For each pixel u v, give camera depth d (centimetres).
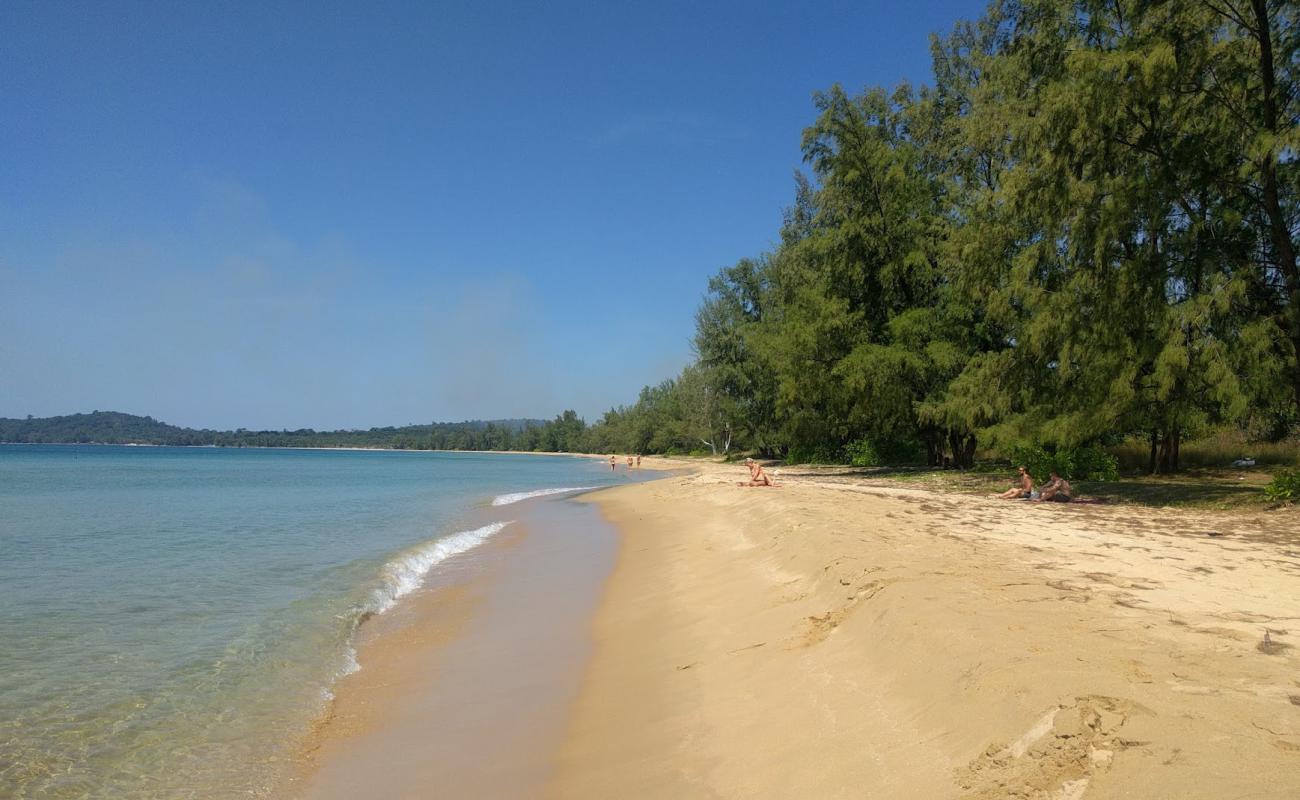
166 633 878
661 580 1159
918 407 2650
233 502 2797
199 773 526
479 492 3547
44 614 960
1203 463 2419
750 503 1834
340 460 10344
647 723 573
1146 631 541
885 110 2856
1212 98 1500
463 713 638
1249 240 1602
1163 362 1520
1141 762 329
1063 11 1834
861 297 2933
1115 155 1606
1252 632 541
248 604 1027
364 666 775
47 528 1892
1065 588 696
